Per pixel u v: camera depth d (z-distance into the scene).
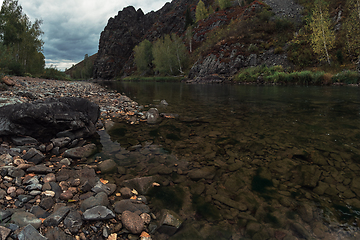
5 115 3.26
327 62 20.39
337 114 5.61
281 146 3.36
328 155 2.95
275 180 2.34
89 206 1.79
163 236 1.54
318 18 21.27
